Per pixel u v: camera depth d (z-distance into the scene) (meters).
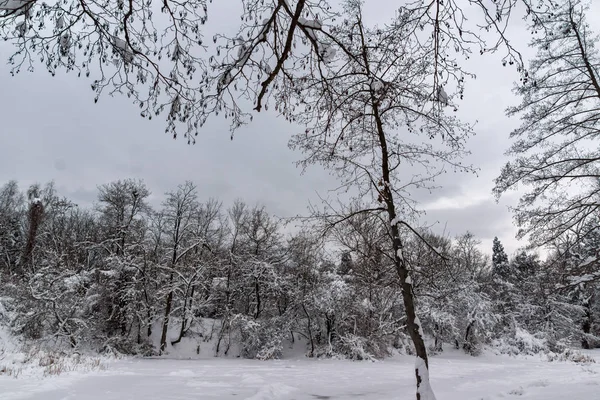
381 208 8.72
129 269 31.80
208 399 10.72
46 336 26.02
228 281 36.75
